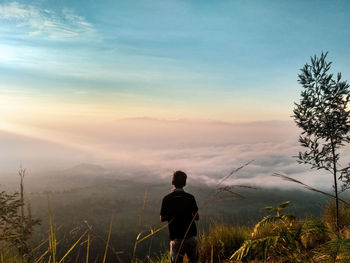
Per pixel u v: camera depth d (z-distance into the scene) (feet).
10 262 8.18
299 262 7.06
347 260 6.04
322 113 16.90
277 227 8.34
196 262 12.67
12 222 9.04
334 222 15.67
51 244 5.47
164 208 12.49
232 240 16.48
